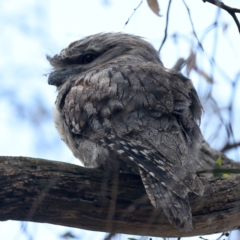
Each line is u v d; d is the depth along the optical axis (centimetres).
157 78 729
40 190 606
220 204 675
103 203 636
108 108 698
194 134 720
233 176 698
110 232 650
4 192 593
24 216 612
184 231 625
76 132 731
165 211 588
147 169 618
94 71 789
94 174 638
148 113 679
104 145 679
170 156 629
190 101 736
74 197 625
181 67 650
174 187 592
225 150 587
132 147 649
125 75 731
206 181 684
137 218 655
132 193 652
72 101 751
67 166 630
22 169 605
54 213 625
